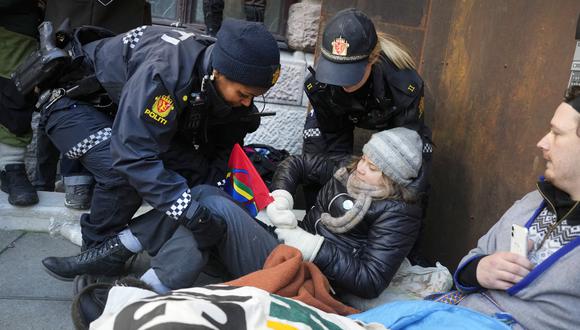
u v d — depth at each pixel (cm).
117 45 221
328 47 235
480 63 279
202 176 242
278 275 186
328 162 269
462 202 285
